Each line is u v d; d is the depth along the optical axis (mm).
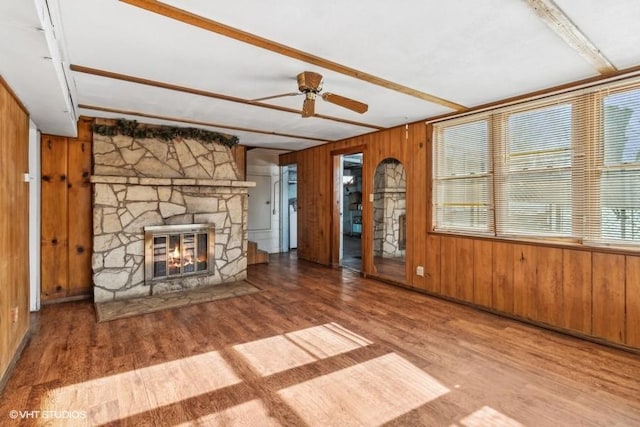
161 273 4328
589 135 2922
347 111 3920
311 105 2805
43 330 3105
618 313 2777
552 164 3180
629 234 2736
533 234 3334
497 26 2053
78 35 2119
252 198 7145
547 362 2549
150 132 4367
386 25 2037
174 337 2971
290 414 1924
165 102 3539
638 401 2053
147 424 1829
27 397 2062
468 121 3854
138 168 4270
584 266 2967
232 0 1768
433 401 2053
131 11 1854
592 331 2922
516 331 3150
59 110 2893
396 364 2506
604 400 2064
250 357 2604
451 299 4059
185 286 4477
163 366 2457
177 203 4449
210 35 2145
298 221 6918
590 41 2236
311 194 6531
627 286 2729
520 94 3318
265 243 7391
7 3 1354
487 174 3693
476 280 3801
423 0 1783
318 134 5293
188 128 4652
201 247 4656
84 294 4137
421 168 4383
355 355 2646
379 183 6914
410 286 4562
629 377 2330
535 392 2150
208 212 4695
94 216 3904
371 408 1982
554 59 2514
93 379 2271
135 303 3889
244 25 2027
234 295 4234
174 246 4434
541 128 3250
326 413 1933
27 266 2969
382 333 3082
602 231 2875
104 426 1810
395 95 3355
